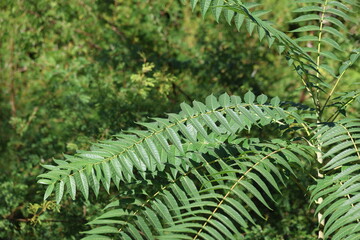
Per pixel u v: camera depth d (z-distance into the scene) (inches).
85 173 129.0
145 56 291.1
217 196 132.3
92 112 280.8
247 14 140.4
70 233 238.1
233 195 243.0
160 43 333.4
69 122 275.6
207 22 335.3
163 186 143.6
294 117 157.4
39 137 300.7
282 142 149.1
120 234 138.9
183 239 139.7
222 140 153.6
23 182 269.1
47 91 338.0
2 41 380.5
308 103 285.3
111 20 350.9
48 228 243.1
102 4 347.9
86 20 350.9
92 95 282.0
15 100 385.1
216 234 124.4
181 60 330.3
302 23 311.1
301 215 250.1
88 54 344.5
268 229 230.8
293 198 251.0
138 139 135.0
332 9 169.3
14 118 309.9
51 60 359.6
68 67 339.0
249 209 247.8
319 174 154.9
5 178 270.1
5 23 366.3
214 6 135.6
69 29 350.9
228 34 315.6
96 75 293.9
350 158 134.6
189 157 147.8
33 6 355.6
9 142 315.6
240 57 301.4
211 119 136.4
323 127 144.3
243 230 238.2
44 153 281.7
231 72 299.1
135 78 261.9
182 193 140.0
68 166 127.6
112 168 133.0
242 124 138.1
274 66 315.3
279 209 248.1
